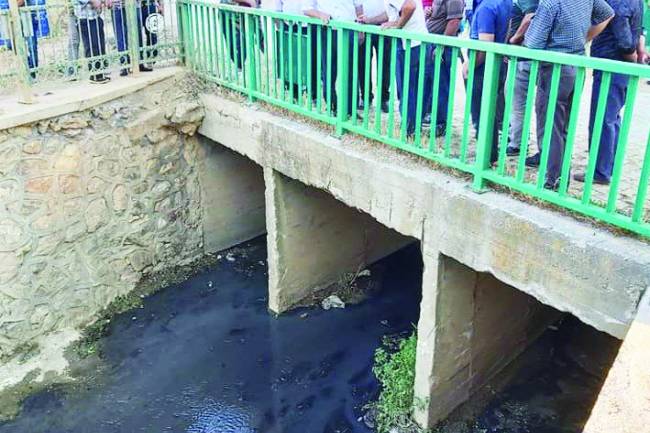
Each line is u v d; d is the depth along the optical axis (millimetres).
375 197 6301
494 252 5238
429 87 6938
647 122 6992
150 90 8508
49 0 8453
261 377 7641
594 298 4598
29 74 7457
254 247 10367
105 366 7758
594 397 7035
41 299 7848
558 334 8023
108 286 8656
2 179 7176
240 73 8430
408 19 6223
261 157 7902
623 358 3395
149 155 8695
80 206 8008
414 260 10008
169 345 8133
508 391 7184
